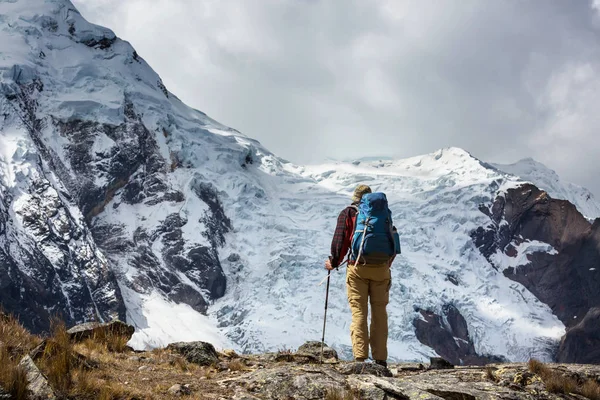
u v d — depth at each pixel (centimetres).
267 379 636
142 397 577
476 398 638
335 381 632
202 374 688
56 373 574
